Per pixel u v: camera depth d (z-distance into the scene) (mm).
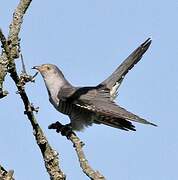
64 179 6672
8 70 5992
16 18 7227
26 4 7312
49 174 6688
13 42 7059
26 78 6227
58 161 6699
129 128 10023
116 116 9828
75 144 6699
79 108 10930
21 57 6258
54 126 9805
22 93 6199
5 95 6840
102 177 5930
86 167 6117
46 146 6684
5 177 5895
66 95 11188
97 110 10336
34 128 6629
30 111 6441
